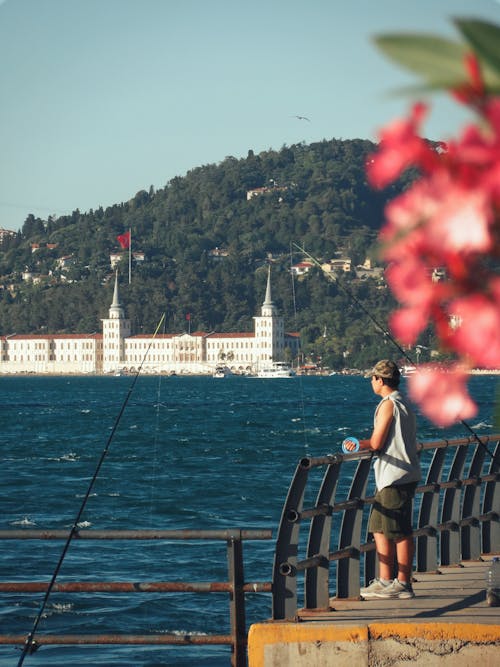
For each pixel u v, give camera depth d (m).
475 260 2.50
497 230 2.46
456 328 2.53
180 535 13.84
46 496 69.75
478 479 22.34
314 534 15.60
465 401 2.59
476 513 22.55
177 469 91.31
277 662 12.76
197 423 168.62
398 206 2.56
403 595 16.31
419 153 2.50
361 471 16.75
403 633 12.46
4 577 37.38
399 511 16.05
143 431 148.38
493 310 2.48
